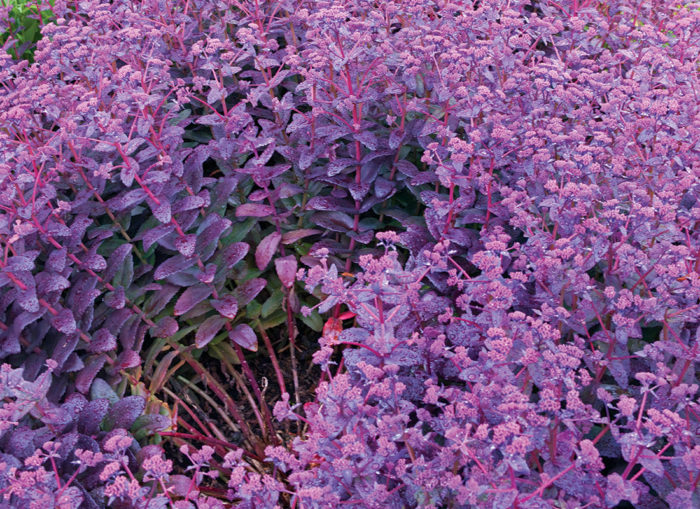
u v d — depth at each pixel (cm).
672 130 304
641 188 280
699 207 279
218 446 315
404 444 245
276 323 360
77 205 318
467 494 193
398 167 338
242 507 221
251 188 367
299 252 364
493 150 293
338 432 225
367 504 216
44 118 370
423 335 266
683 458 184
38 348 307
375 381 228
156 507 221
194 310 338
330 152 341
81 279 320
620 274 269
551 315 236
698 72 361
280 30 387
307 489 203
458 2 390
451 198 299
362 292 246
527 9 479
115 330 319
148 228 342
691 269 266
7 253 293
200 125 403
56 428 271
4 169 272
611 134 322
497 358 211
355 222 347
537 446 209
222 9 393
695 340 253
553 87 312
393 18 374
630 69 377
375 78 328
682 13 378
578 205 260
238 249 336
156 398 322
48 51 339
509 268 310
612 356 253
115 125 289
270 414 334
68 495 229
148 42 357
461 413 206
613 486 188
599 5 433
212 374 355
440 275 307
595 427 250
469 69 336
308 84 319
